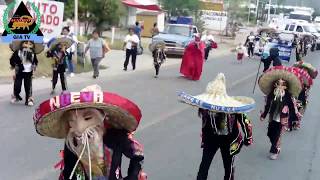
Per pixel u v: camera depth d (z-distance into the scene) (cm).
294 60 3036
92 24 3288
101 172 307
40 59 1647
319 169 817
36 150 796
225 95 602
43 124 306
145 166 757
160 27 4209
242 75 2100
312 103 1498
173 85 1639
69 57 1645
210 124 602
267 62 1661
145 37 4072
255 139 981
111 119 310
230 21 6022
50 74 1603
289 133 1065
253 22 7519
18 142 834
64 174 313
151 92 1452
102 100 288
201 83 1752
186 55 1819
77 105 285
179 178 714
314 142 998
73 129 304
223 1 5950
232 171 625
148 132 970
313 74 1146
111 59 2316
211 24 5494
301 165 830
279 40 2956
